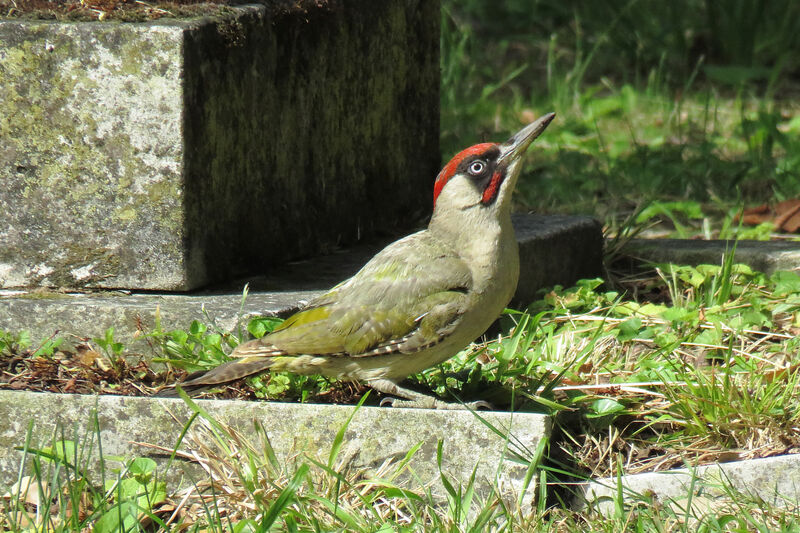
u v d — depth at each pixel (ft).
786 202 53.31
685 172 58.80
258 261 38.11
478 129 68.90
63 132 34.53
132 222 34.73
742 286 40.32
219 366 29.76
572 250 43.24
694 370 31.91
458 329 29.58
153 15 34.78
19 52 34.22
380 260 30.35
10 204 35.29
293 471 27.94
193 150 34.30
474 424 27.32
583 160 62.39
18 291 35.60
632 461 29.58
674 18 82.58
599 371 33.71
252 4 36.88
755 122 65.72
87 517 25.52
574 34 87.66
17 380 32.24
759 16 80.69
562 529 26.30
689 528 26.00
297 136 39.29
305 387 31.91
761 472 27.78
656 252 46.09
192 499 27.43
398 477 27.68
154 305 33.83
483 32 91.50
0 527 25.84
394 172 45.27
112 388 31.86
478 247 29.84
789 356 34.53
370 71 42.80
